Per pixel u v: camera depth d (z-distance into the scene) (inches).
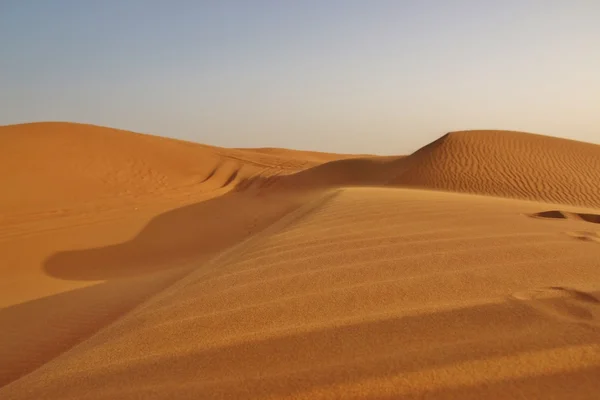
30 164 1102.4
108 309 279.4
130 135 1683.1
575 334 86.6
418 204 333.1
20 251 453.7
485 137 1215.6
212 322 115.3
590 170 978.7
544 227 223.3
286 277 152.3
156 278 359.6
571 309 101.7
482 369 75.1
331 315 110.3
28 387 100.3
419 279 134.7
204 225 651.5
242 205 900.0
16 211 719.1
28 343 230.4
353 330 98.3
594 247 169.5
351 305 116.6
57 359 137.9
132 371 92.4
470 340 87.0
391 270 147.9
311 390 73.3
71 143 1370.6
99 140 1486.2
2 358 214.1
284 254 192.2
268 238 241.6
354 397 70.3
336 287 134.3
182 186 1241.4
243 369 84.9
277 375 80.4
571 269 137.3
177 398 75.6
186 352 98.2
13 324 257.9
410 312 106.6
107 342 120.0
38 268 402.3
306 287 137.6
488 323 95.3
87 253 462.0
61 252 459.2
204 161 1620.3
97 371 96.9
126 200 901.8
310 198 1035.9
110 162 1314.0
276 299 128.7
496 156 1080.8
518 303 107.3
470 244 179.5
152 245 511.5
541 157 1066.7
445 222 245.0
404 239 198.2
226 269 181.6
